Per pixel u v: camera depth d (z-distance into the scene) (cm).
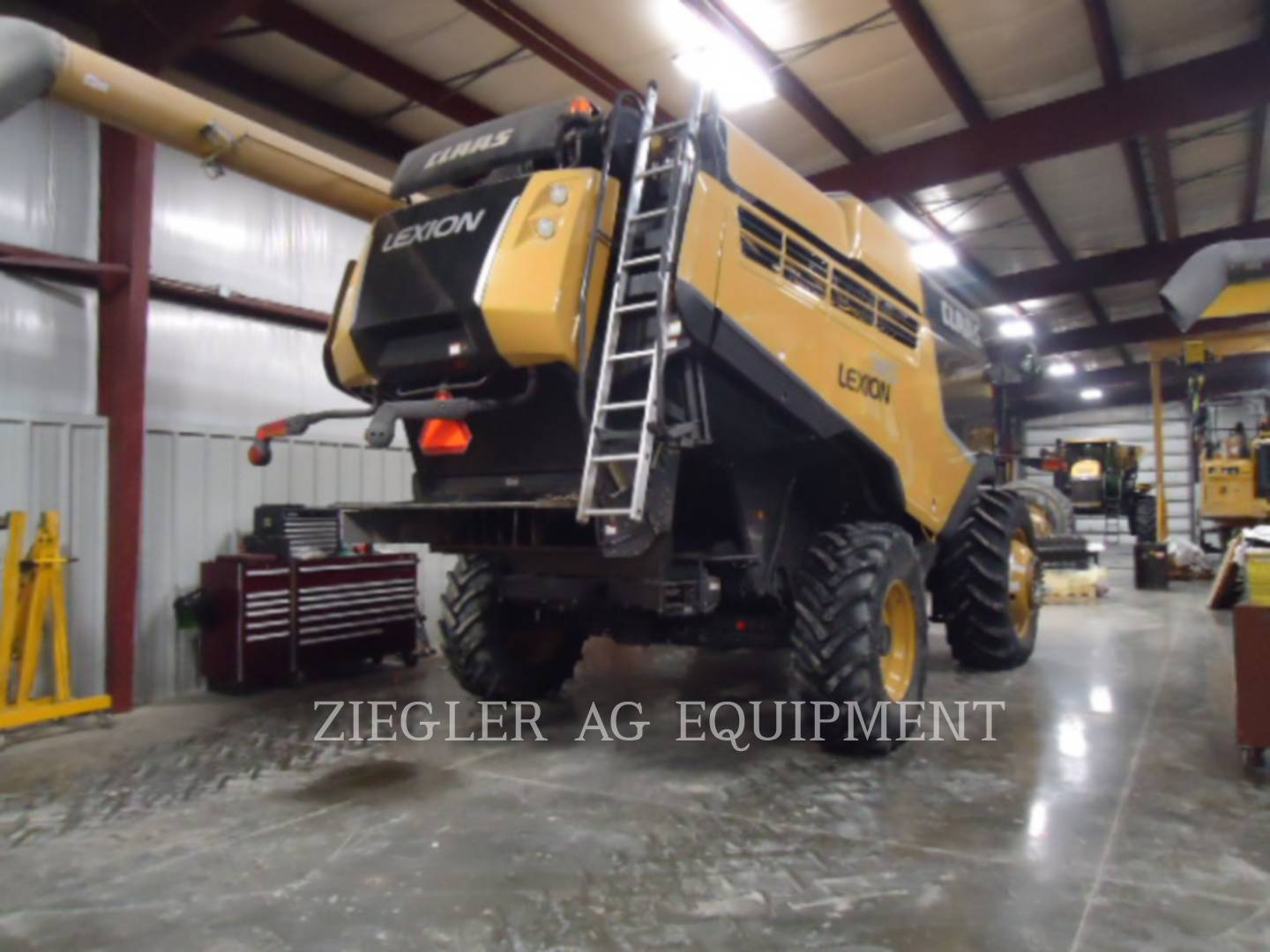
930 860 284
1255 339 1516
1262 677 369
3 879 281
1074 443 1828
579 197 336
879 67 674
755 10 588
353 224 701
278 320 642
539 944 235
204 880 278
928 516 476
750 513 400
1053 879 269
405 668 645
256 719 490
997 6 609
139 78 384
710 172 358
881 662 393
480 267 337
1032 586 620
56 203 511
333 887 271
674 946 233
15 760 415
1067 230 1116
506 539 379
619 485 329
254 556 568
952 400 525
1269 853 287
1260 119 838
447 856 294
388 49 605
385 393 390
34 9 493
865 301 437
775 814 329
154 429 556
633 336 339
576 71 619
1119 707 490
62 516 503
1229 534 1406
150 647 549
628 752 413
